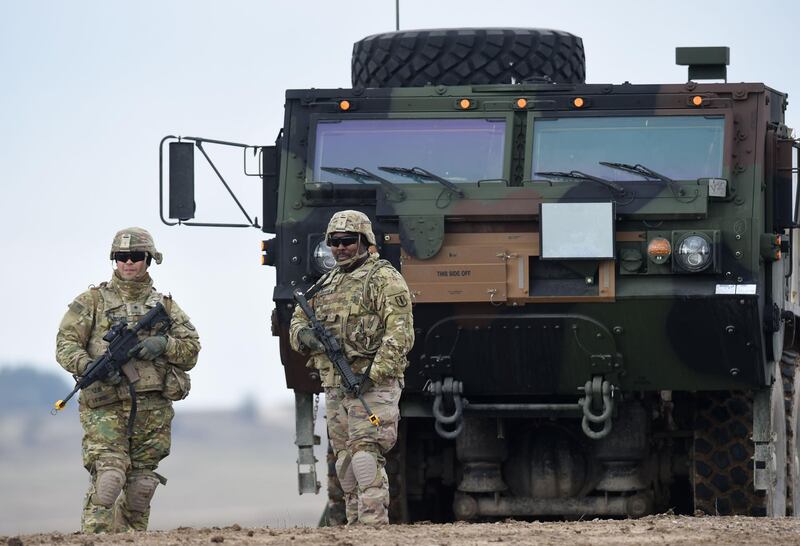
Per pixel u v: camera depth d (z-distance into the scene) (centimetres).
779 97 5491
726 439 5394
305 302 4538
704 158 5191
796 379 5866
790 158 5228
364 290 4484
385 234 5250
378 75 5747
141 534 4097
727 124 5206
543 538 3956
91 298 4672
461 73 5678
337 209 5297
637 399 5447
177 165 5350
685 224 5138
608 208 5109
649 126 5250
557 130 5288
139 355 4606
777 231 5278
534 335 5228
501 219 5191
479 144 5309
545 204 5134
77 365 4600
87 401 4609
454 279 5194
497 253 5191
